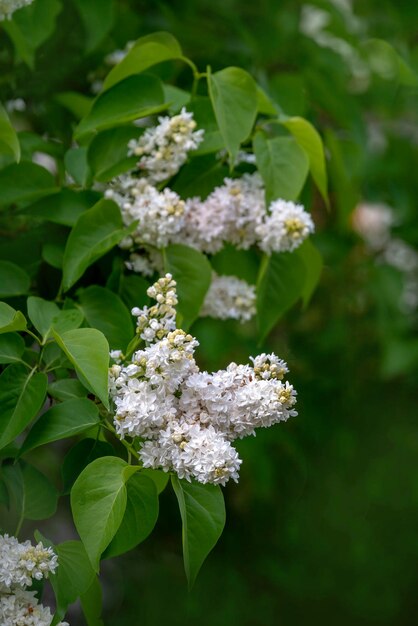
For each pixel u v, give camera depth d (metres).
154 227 1.16
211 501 0.98
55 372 1.10
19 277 1.16
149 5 1.58
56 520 1.93
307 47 1.66
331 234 1.93
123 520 1.00
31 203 1.19
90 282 1.21
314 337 1.98
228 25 1.62
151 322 1.00
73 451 1.05
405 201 1.97
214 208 1.19
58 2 1.34
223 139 1.17
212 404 0.97
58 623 0.98
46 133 1.42
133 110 1.18
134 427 0.96
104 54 1.52
